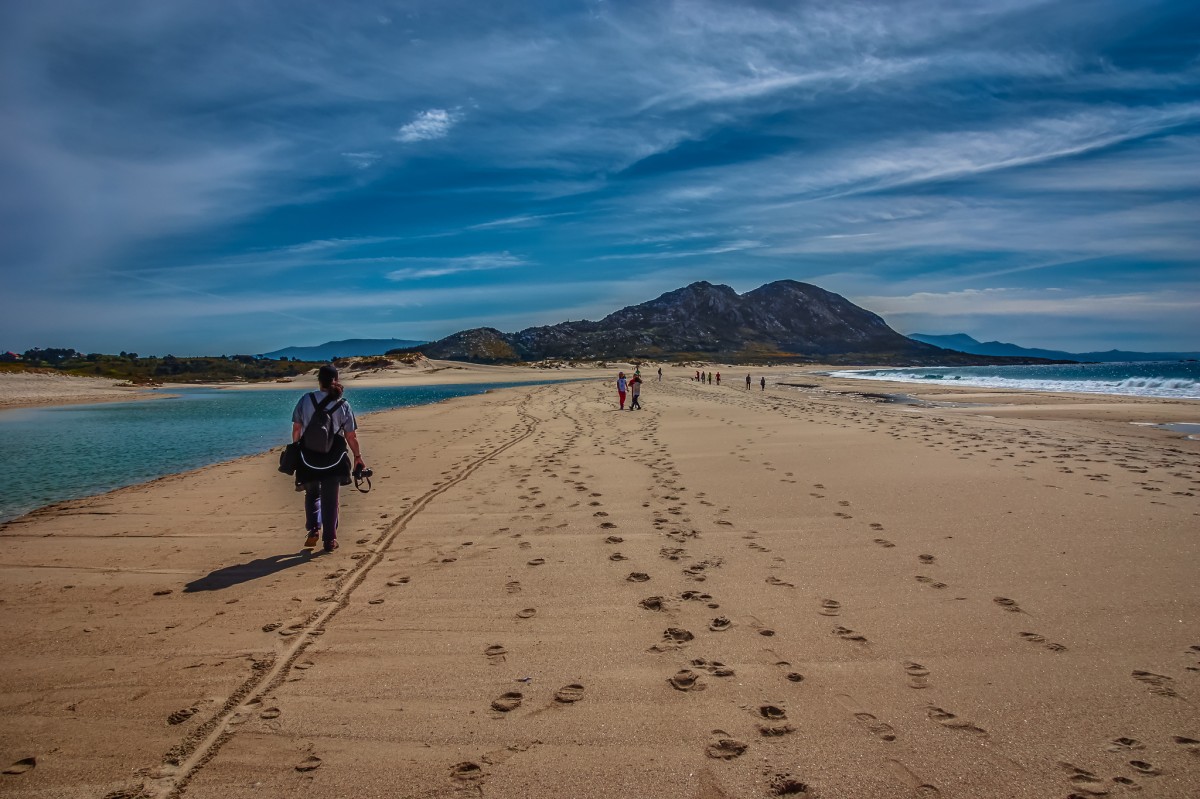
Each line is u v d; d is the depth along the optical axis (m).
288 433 20.58
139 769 2.63
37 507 8.89
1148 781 2.44
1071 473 8.51
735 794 2.40
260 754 2.71
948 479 8.22
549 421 19.39
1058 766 2.54
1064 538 5.60
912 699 3.06
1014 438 12.52
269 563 5.53
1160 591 4.36
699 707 3.03
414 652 3.69
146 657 3.69
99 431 22.05
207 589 4.88
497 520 6.77
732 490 7.91
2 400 44.38
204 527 6.97
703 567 5.08
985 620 3.96
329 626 4.09
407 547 5.88
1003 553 5.23
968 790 2.41
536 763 2.62
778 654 3.57
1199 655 3.46
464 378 87.12
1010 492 7.40
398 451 13.02
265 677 3.41
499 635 3.90
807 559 5.21
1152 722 2.84
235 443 17.50
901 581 4.67
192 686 3.33
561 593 4.59
